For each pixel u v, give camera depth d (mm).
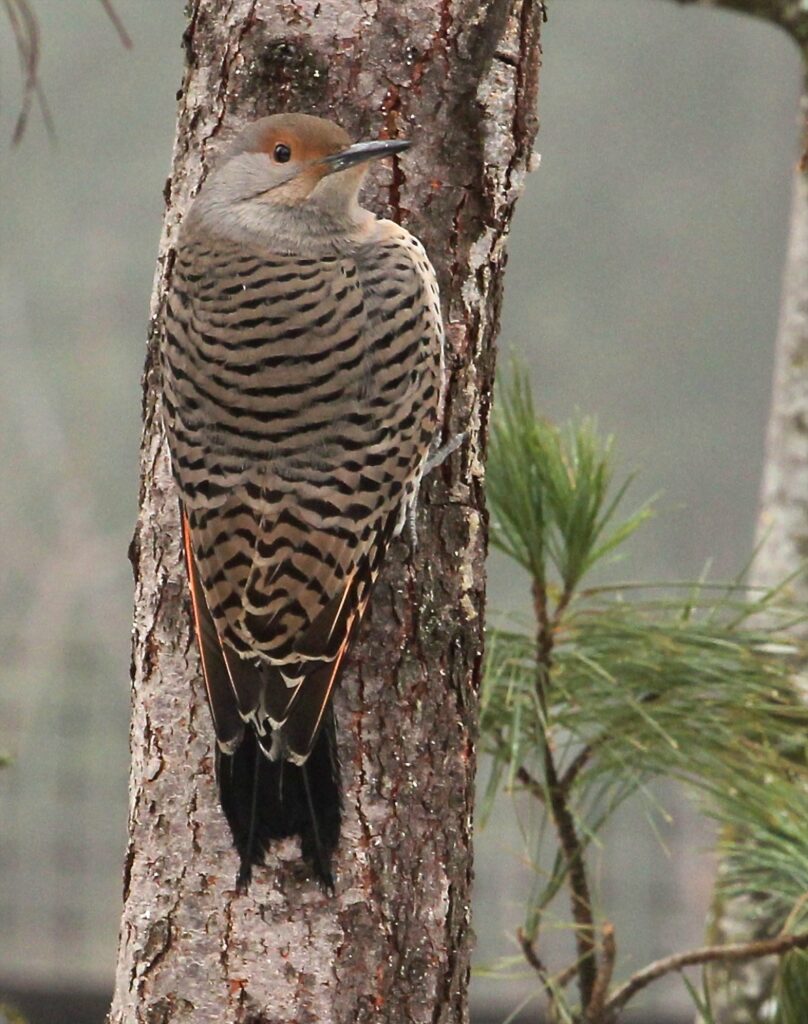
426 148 7477
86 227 44344
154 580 7320
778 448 11875
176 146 7703
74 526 39781
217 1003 6922
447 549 7402
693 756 8828
